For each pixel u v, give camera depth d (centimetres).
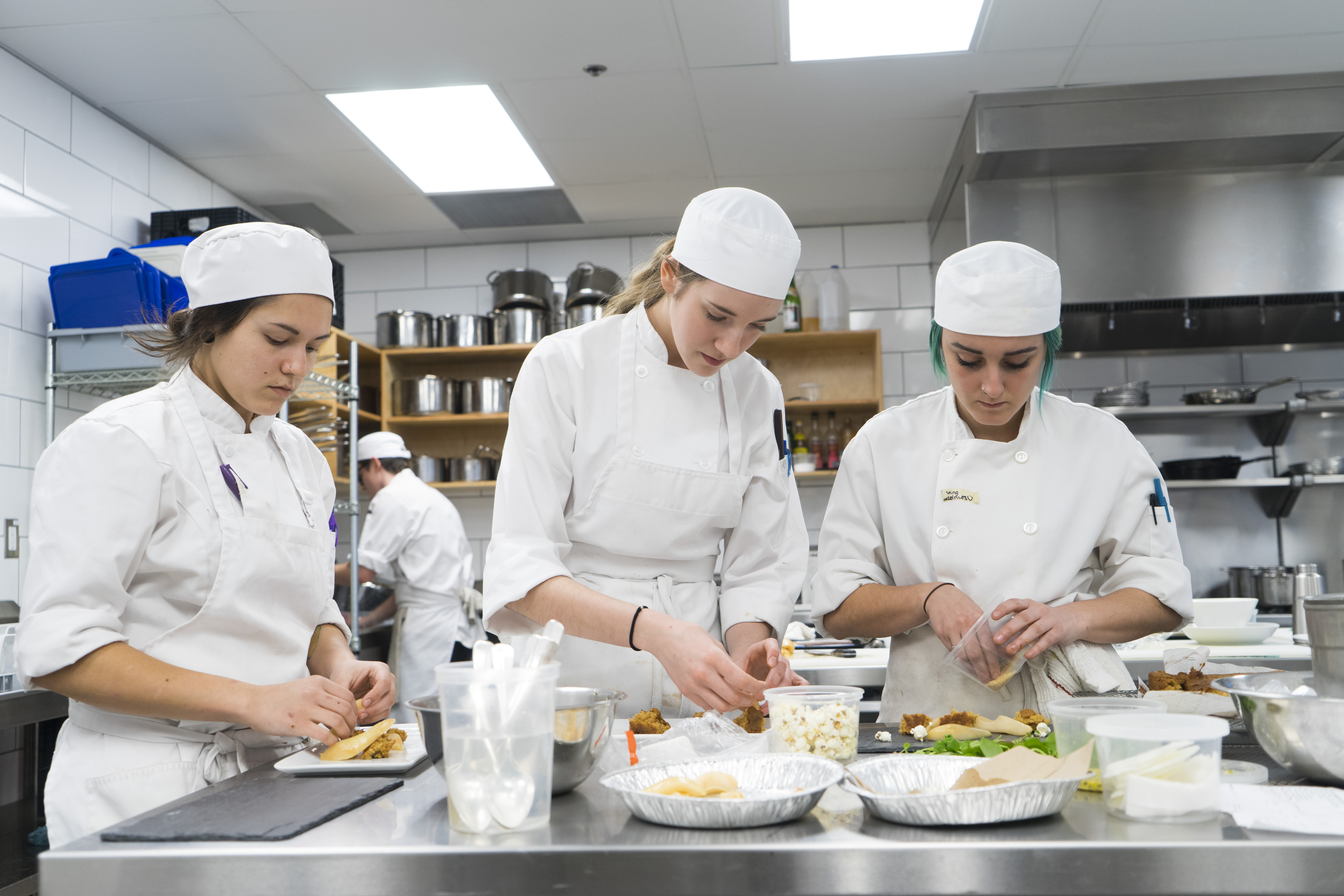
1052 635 140
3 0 286
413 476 438
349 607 421
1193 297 390
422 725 100
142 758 123
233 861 81
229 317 129
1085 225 392
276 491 139
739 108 367
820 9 304
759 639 147
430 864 79
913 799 82
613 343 152
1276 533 430
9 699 198
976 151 365
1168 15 312
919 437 168
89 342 315
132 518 121
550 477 144
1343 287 386
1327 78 357
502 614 143
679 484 148
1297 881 75
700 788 89
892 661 169
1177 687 140
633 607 127
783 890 77
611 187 438
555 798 98
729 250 130
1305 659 225
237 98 350
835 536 170
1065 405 166
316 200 446
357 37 312
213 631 129
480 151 399
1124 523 162
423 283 511
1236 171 390
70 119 339
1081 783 96
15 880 218
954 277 149
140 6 291
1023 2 303
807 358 487
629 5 298
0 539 301
